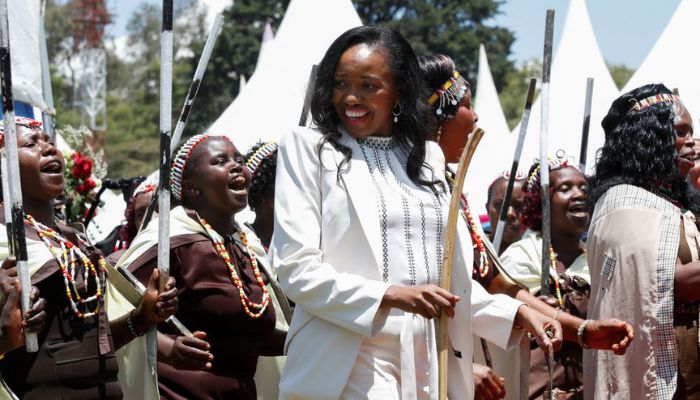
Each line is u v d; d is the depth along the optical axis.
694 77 9.83
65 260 4.40
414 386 4.06
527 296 4.83
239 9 36.94
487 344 5.15
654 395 4.86
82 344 4.42
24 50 7.61
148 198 7.11
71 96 56.97
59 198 6.84
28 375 4.32
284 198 4.10
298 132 4.16
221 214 5.40
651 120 5.12
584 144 6.39
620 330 4.54
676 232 4.92
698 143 5.75
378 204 4.10
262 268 5.52
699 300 4.95
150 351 4.64
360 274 4.05
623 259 4.95
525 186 6.46
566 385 5.73
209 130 11.34
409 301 3.85
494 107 14.71
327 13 11.22
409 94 4.28
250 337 5.25
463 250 4.23
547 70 5.49
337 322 3.95
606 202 5.10
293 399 4.10
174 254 5.14
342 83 4.19
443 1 38.66
